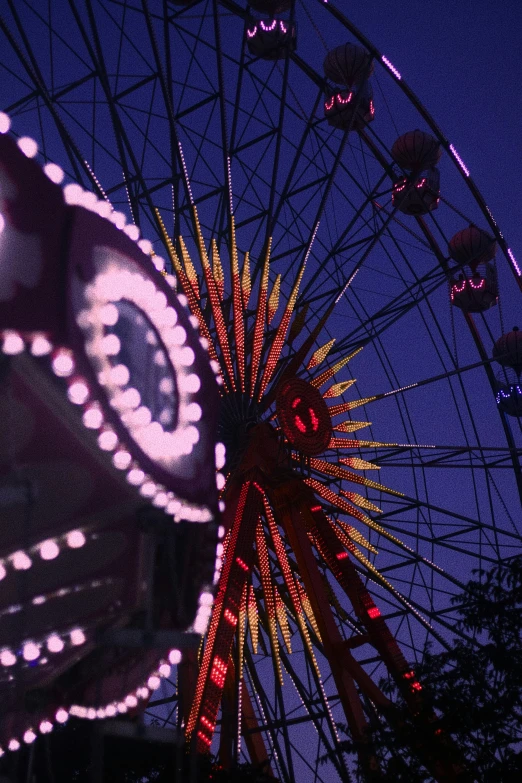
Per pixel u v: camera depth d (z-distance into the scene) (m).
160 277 13.47
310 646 25.70
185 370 13.46
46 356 10.68
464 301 37.91
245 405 26.92
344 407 28.30
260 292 27.67
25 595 11.73
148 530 12.52
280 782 23.70
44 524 11.67
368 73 33.09
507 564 22.91
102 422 11.27
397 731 21.61
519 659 21.34
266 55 34.28
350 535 27.55
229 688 25.38
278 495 27.11
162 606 13.45
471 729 20.98
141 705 14.86
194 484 13.03
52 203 11.44
